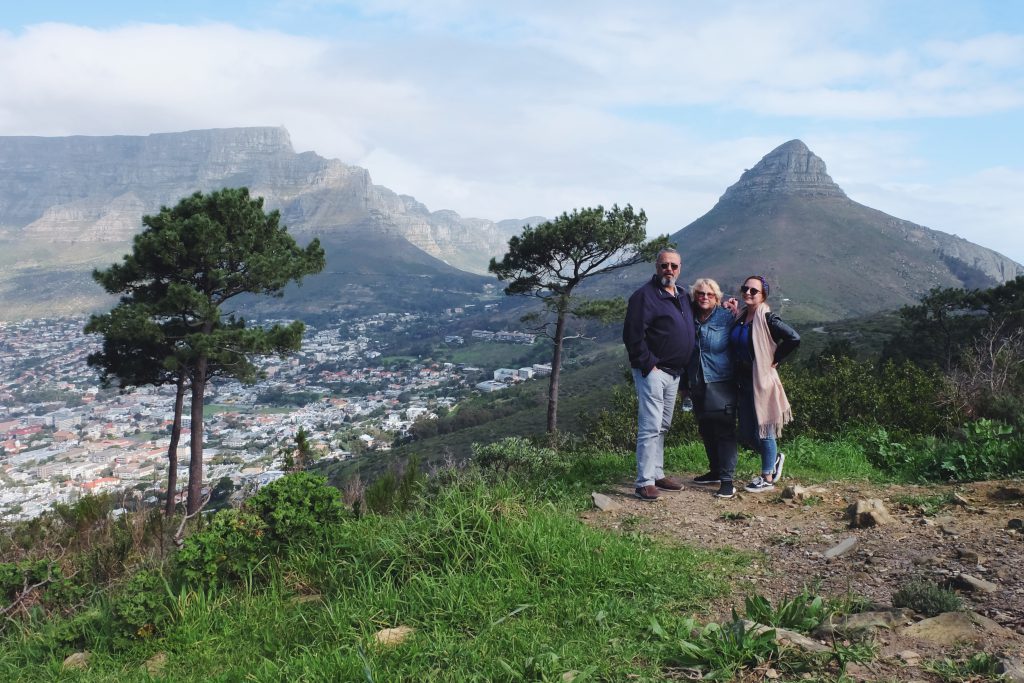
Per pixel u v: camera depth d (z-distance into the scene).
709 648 2.74
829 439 9.77
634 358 5.79
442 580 3.84
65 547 6.78
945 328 35.88
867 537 4.51
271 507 4.88
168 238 23.36
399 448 80.69
